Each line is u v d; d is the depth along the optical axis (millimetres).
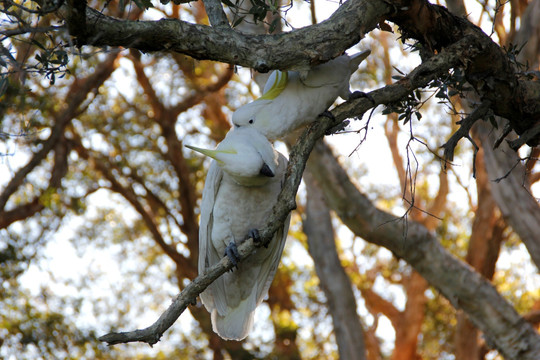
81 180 18219
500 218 14102
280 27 9938
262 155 4695
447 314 18953
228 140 4719
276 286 19547
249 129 4797
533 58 10164
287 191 4672
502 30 11094
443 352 19000
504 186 10344
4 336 14672
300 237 19484
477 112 5254
